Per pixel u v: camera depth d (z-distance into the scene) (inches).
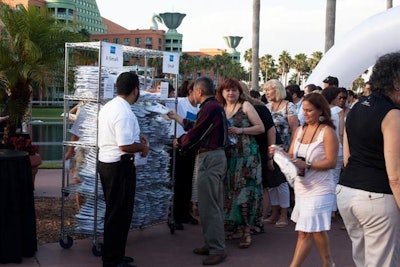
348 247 234.1
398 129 122.6
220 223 208.7
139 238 245.1
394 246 132.1
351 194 133.5
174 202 259.3
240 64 4343.0
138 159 210.4
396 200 123.5
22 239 205.9
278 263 210.4
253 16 832.9
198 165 207.3
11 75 283.9
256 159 229.8
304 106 172.6
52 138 772.0
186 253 222.5
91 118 213.3
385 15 473.1
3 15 288.5
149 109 221.6
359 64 483.2
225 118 207.0
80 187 216.7
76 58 303.1
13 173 199.0
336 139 169.2
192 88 268.1
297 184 171.5
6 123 305.9
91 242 232.4
